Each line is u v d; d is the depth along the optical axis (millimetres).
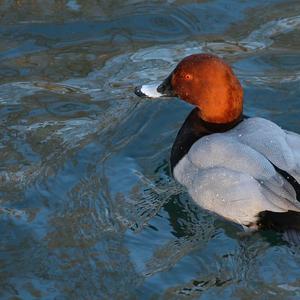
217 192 9750
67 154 11469
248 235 9703
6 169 11266
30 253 9797
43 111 12414
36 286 9297
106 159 11305
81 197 10633
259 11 14281
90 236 9961
